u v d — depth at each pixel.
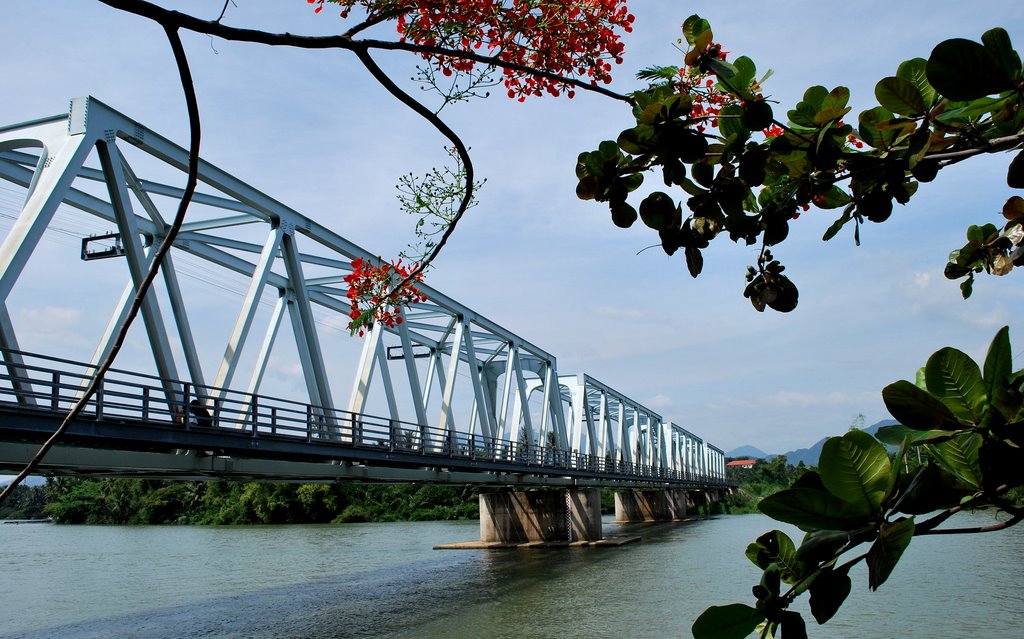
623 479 46.06
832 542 1.21
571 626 16.84
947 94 1.28
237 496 69.88
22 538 49.03
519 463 29.75
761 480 113.31
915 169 1.68
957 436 1.20
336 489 70.50
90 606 19.97
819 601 1.21
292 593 22.03
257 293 18.34
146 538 48.03
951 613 16.45
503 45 3.28
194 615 18.52
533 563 29.47
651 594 20.88
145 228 19.61
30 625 17.39
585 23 3.24
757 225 1.87
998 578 20.67
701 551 32.97
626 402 60.41
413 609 19.19
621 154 1.82
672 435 82.19
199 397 14.14
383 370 25.08
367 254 23.69
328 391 19.70
